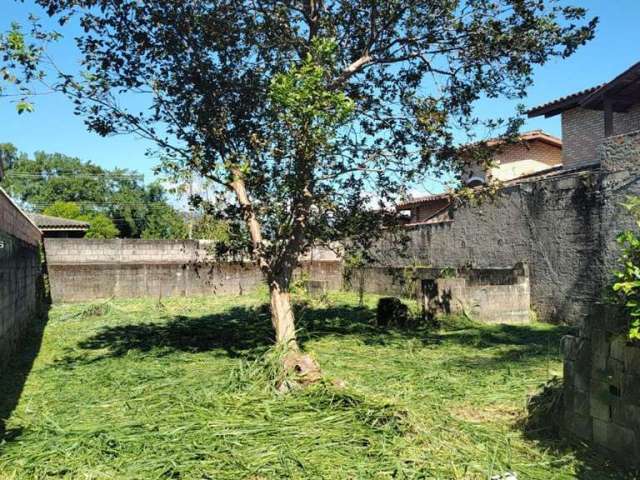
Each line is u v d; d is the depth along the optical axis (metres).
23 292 10.41
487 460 4.21
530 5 7.61
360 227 8.84
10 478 4.01
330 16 7.83
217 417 5.25
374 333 10.84
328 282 20.75
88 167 45.94
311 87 5.81
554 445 4.60
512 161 18.56
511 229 13.37
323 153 6.82
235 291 19.83
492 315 12.16
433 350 9.04
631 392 4.05
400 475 3.94
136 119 7.59
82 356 8.94
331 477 3.95
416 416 5.05
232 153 7.42
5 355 7.73
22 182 44.53
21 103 5.43
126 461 4.25
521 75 8.19
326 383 6.08
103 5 7.26
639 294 3.93
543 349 8.82
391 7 7.78
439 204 21.20
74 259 19.08
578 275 11.28
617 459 4.18
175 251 20.00
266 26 7.68
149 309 15.54
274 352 6.71
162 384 6.65
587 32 7.65
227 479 3.94
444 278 12.95
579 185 11.23
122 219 41.41
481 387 6.47
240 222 8.22
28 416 5.53
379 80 8.41
